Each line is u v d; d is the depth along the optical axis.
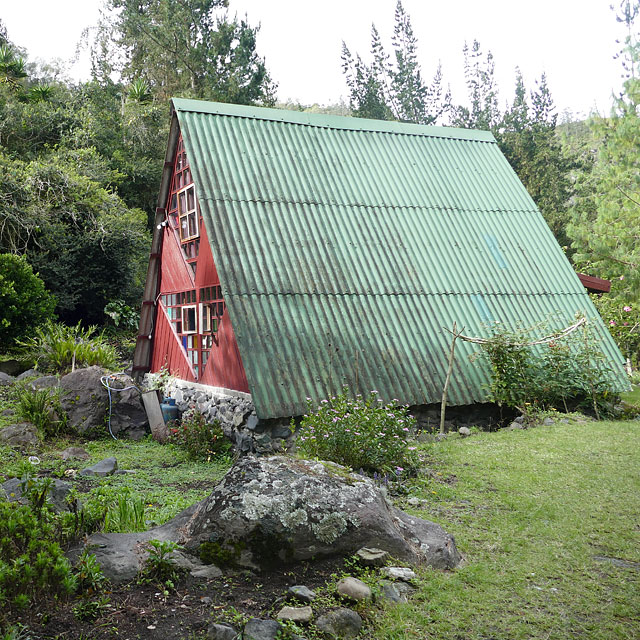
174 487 9.24
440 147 16.92
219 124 14.59
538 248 15.36
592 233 20.31
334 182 14.60
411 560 5.35
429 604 4.75
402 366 12.11
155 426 13.58
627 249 19.39
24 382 15.23
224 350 12.53
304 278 12.48
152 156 37.62
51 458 10.73
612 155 20.48
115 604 4.33
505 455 9.42
